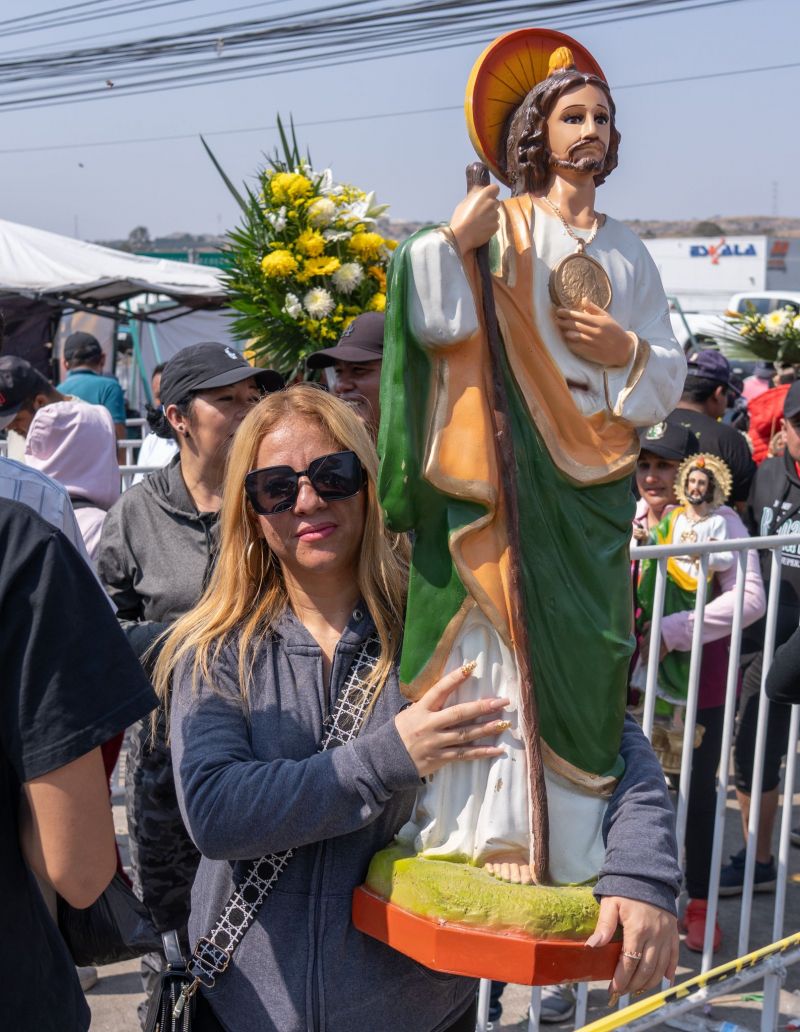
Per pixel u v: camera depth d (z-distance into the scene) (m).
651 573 3.60
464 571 1.69
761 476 4.30
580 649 1.75
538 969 1.63
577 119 1.79
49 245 12.43
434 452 1.68
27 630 1.50
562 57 1.85
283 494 1.82
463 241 1.67
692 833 3.73
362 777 1.69
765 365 9.00
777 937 3.45
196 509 2.83
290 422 1.87
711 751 3.70
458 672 1.71
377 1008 1.83
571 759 1.77
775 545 3.32
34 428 3.22
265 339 4.14
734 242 27.20
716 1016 3.37
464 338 1.67
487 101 1.87
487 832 1.74
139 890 2.68
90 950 1.87
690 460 3.66
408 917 1.71
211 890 1.88
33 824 1.58
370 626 1.92
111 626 1.58
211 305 12.24
